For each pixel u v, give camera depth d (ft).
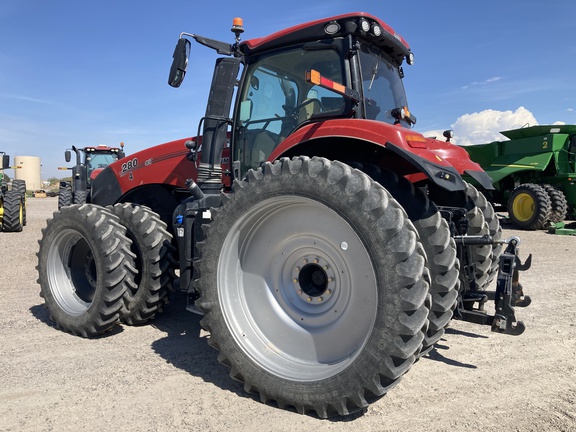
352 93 10.65
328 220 8.71
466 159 12.19
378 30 11.28
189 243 11.82
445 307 9.40
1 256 25.25
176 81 12.34
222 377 9.95
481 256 12.63
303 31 11.53
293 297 9.36
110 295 12.08
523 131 42.16
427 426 7.98
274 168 8.92
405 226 7.76
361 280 8.32
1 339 12.32
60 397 8.95
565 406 8.71
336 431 7.80
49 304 13.16
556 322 13.99
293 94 11.91
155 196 16.15
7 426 7.91
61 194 48.03
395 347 7.54
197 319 14.23
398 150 8.96
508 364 10.79
